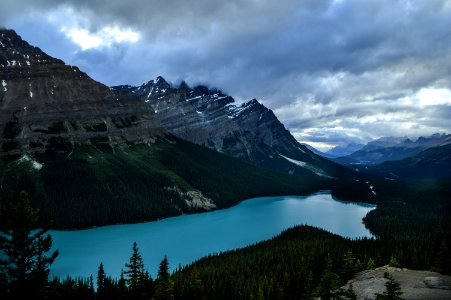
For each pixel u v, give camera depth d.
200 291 101.44
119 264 154.00
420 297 65.69
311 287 79.75
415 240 140.88
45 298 40.25
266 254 137.00
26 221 37.47
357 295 72.88
